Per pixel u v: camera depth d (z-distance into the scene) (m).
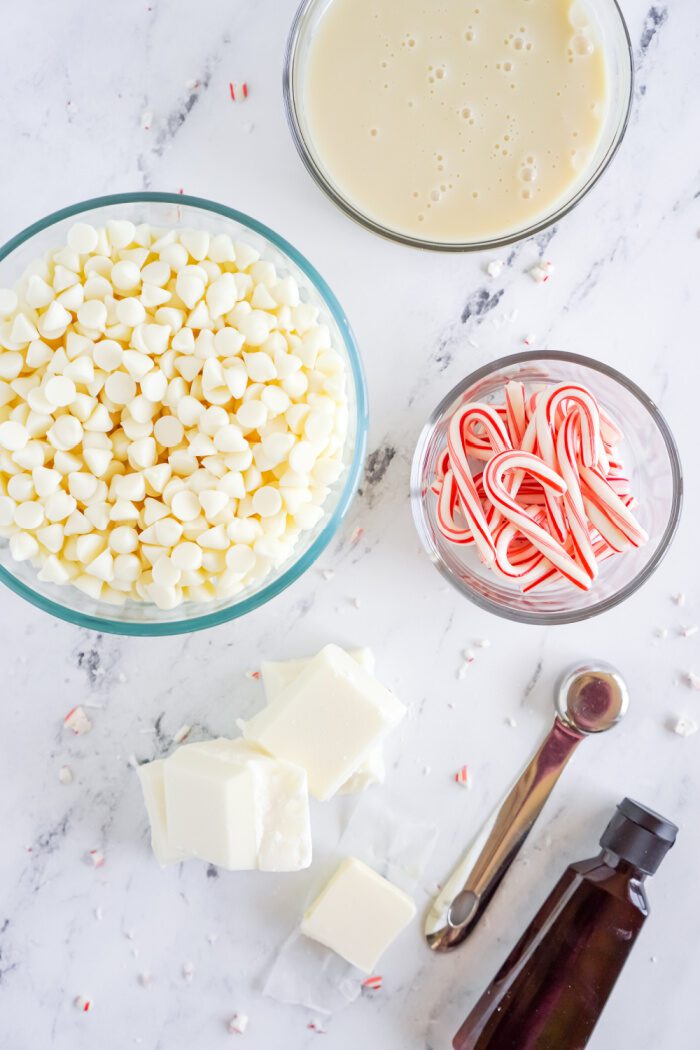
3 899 0.56
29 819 0.56
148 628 0.50
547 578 0.51
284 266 0.51
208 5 0.54
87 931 0.56
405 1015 0.56
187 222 0.51
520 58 0.52
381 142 0.53
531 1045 0.53
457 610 0.56
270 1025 0.56
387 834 0.56
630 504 0.52
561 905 0.54
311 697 0.52
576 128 0.53
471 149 0.53
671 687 0.56
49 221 0.49
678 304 0.55
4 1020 0.56
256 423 0.48
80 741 0.56
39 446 0.48
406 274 0.55
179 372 0.49
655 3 0.54
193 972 0.56
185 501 0.48
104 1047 0.56
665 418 0.55
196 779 0.52
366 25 0.52
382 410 0.55
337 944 0.54
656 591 0.56
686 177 0.55
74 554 0.49
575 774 0.56
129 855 0.56
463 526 0.53
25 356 0.49
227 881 0.56
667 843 0.52
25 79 0.54
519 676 0.56
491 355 0.55
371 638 0.56
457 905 0.55
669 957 0.56
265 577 0.51
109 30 0.54
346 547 0.55
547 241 0.55
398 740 0.56
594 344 0.55
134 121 0.54
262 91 0.54
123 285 0.48
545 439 0.50
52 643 0.56
